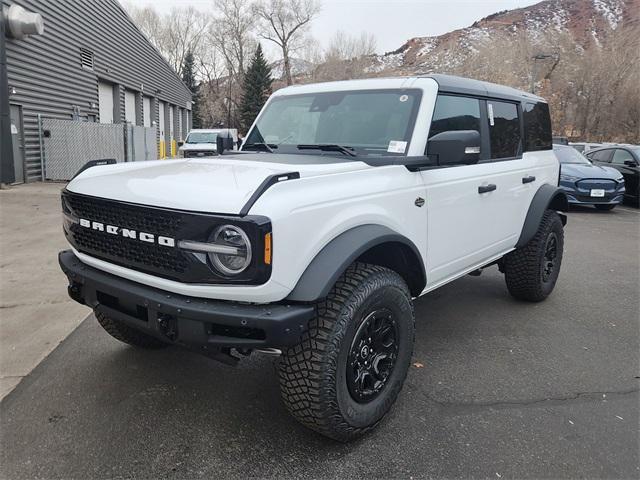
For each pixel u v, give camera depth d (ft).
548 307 16.96
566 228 33.65
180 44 231.30
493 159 14.28
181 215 7.76
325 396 8.30
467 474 8.39
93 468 8.39
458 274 13.20
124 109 75.05
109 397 10.61
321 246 8.34
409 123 11.28
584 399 10.87
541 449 9.09
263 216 7.45
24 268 20.01
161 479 8.16
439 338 14.11
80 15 56.90
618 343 13.96
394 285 9.34
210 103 242.58
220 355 8.21
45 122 47.91
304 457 8.77
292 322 7.68
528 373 12.05
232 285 7.67
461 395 10.96
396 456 8.83
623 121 131.44
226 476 8.26
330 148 11.62
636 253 25.82
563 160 44.19
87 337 13.67
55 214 31.19
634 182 44.57
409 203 10.45
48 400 10.44
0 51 39.83
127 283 8.81
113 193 8.93
